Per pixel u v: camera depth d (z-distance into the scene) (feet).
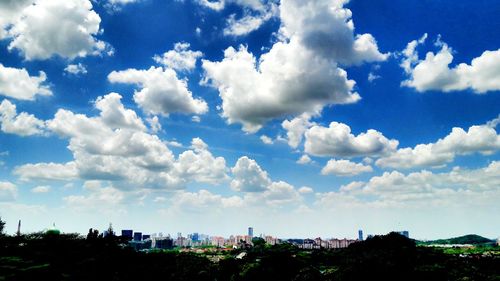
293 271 503.20
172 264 453.58
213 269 522.06
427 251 501.56
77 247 337.11
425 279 387.96
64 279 286.46
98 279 318.24
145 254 431.02
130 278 349.61
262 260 533.96
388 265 411.95
